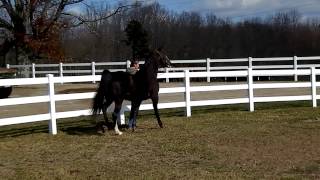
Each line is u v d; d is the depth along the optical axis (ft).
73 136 43.14
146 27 231.71
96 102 43.86
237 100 56.80
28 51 122.31
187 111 54.19
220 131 43.62
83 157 34.96
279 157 33.50
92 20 129.70
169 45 234.38
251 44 249.14
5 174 30.58
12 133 46.03
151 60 44.14
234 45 246.68
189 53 237.86
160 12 235.20
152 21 233.55
